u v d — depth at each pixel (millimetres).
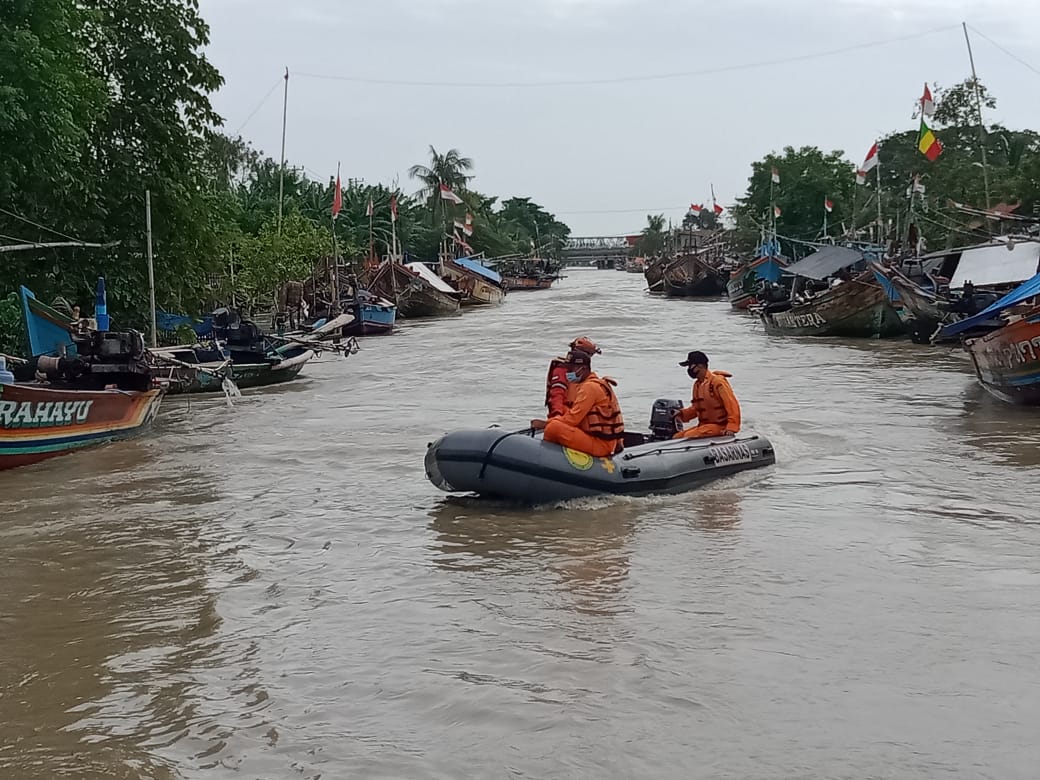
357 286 45781
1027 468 12750
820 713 6102
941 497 11281
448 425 17141
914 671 6648
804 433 15398
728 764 5543
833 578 8539
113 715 6316
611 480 11148
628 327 41062
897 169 62406
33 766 5691
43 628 7816
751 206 83812
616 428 11359
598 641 7270
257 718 6234
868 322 32438
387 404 20094
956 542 9531
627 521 10469
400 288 51406
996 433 15273
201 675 6887
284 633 7617
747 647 7098
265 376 23672
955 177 46094
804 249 75625
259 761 5707
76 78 22391
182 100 26172
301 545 9984
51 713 6355
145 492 12492
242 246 42875
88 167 24469
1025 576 8500
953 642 7113
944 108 49156
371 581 8797
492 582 8664
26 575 9141
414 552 9617
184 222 26203
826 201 59562
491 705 6281
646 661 6887
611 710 6191
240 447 15500
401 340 37188
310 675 6828
